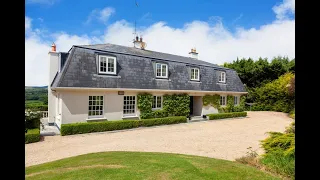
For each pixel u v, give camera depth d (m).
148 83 17.58
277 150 6.71
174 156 7.56
